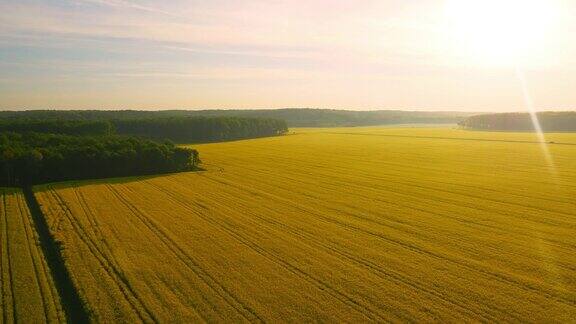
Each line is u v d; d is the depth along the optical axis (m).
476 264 32.59
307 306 25.89
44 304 26.75
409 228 42.47
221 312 25.17
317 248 36.53
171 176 77.00
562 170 78.69
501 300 26.48
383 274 30.72
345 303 26.25
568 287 28.34
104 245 37.38
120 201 55.59
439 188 63.41
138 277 30.34
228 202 54.94
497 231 41.34
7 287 28.98
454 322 23.84
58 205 53.16
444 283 29.08
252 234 40.62
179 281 29.61
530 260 33.41
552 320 24.00
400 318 24.38
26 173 69.94
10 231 42.00
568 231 41.16
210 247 36.84
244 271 31.41
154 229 42.38
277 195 59.31
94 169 76.06
